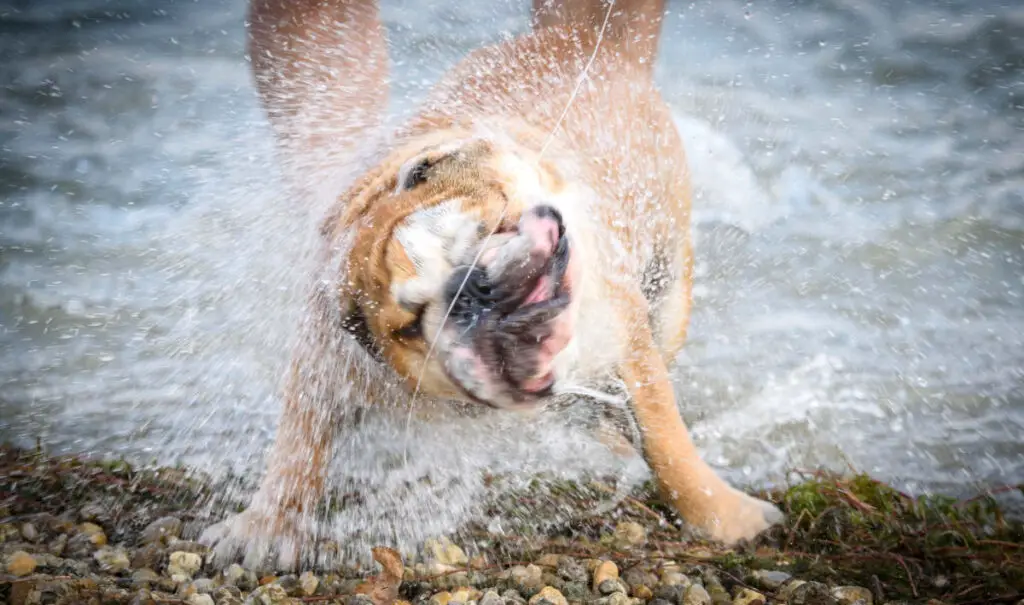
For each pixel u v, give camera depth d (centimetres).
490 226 306
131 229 607
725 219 591
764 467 406
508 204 311
